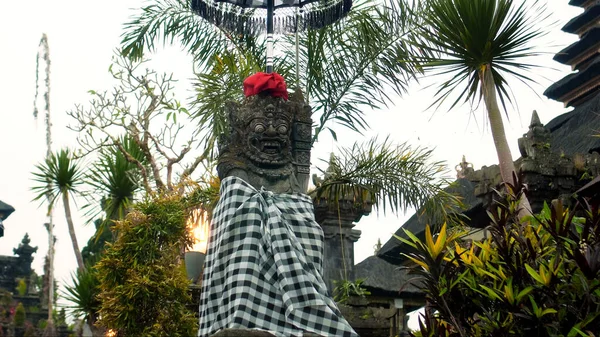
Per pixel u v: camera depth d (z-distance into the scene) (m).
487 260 6.21
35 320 33.03
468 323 6.01
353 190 10.01
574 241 5.86
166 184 14.39
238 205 5.43
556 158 11.93
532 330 5.68
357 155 10.02
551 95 18.59
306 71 10.70
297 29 7.11
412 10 10.15
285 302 5.02
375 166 9.92
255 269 5.15
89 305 14.60
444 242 6.15
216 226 5.50
